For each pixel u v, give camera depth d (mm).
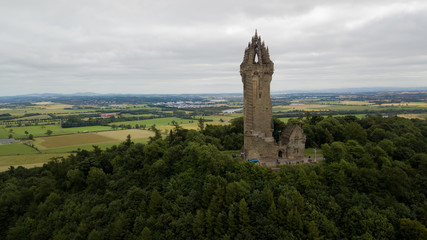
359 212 82812
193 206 96188
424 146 136250
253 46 116688
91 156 145125
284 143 120188
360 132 141625
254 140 115500
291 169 100812
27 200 122500
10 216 115000
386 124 160500
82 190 131000
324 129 154125
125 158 135125
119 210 103938
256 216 83375
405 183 95938
